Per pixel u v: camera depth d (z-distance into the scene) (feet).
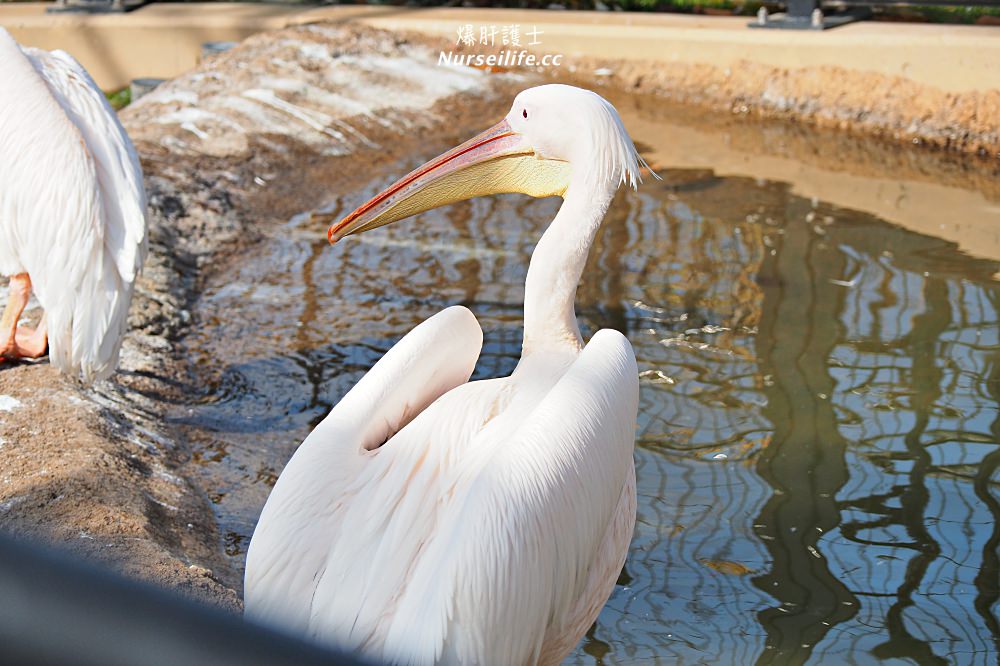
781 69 30.40
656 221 22.03
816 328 17.53
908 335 17.30
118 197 13.92
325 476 7.48
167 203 21.49
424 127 28.37
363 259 20.35
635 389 8.09
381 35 31.99
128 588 1.81
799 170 25.79
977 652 10.50
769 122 29.96
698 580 11.65
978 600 11.29
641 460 13.98
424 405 8.73
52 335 13.60
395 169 25.70
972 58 28.25
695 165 25.84
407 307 18.37
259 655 1.83
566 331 9.39
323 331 17.48
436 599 6.43
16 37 34.14
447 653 6.49
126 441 13.05
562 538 7.04
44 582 1.77
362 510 7.42
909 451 14.17
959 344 17.02
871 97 29.17
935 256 20.47
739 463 13.92
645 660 10.37
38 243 13.42
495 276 19.61
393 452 7.77
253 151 25.20
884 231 21.77
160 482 12.37
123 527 10.64
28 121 13.47
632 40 32.14
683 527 12.59
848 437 14.51
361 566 7.23
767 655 10.44
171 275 18.95
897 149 27.96
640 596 11.38
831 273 19.65
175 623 1.79
